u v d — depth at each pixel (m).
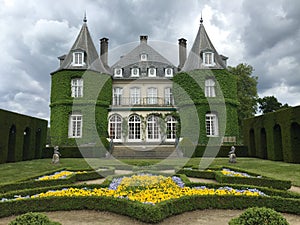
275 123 15.92
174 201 4.89
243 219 3.21
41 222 3.04
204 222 4.47
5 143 14.61
